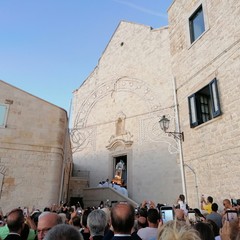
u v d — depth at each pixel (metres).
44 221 2.99
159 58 19.55
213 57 10.67
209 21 11.16
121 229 2.84
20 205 11.80
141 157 18.53
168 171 16.55
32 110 13.45
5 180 11.92
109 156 20.94
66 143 15.26
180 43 13.38
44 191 12.36
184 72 12.81
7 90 13.27
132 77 21.25
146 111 19.33
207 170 10.38
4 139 12.47
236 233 2.57
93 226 3.49
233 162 9.02
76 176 22.20
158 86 18.97
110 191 17.59
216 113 9.97
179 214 4.87
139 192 17.88
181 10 13.51
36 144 12.95
